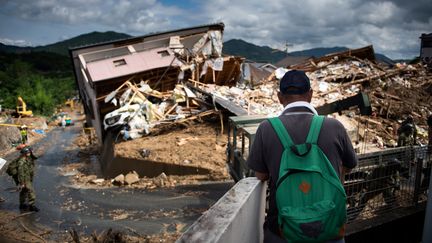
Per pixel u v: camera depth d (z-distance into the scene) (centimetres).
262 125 195
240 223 181
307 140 177
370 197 413
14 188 1184
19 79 4844
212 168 1116
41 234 791
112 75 1731
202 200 946
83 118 3816
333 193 162
